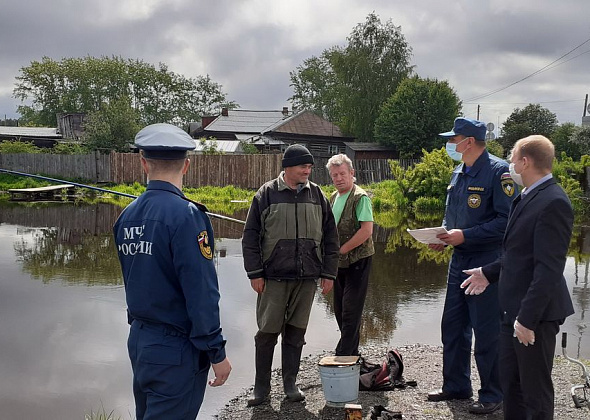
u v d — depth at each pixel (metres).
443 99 42.19
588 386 4.27
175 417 2.75
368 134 49.66
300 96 73.50
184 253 2.73
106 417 4.61
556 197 3.32
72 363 5.85
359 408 3.90
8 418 4.59
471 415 4.37
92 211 21.53
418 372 5.34
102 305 8.08
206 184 30.12
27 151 35.72
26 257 11.93
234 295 8.55
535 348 3.41
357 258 4.96
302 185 4.52
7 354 6.07
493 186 4.37
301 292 4.57
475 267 4.44
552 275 3.28
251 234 4.55
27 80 69.75
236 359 5.88
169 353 2.74
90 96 70.00
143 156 2.94
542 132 56.47
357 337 5.03
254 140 48.16
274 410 4.52
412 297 8.66
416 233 4.47
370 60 49.91
